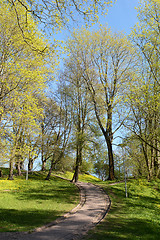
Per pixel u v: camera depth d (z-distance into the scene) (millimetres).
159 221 12234
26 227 9500
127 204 17094
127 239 8359
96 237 8664
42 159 42531
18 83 16484
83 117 32438
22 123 18672
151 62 20047
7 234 8219
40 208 13852
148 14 20078
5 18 16016
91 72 32438
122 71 31734
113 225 10930
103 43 32312
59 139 32656
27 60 17562
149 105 17531
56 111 34312
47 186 24109
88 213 13633
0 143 16953
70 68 32219
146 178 28688
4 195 17406
